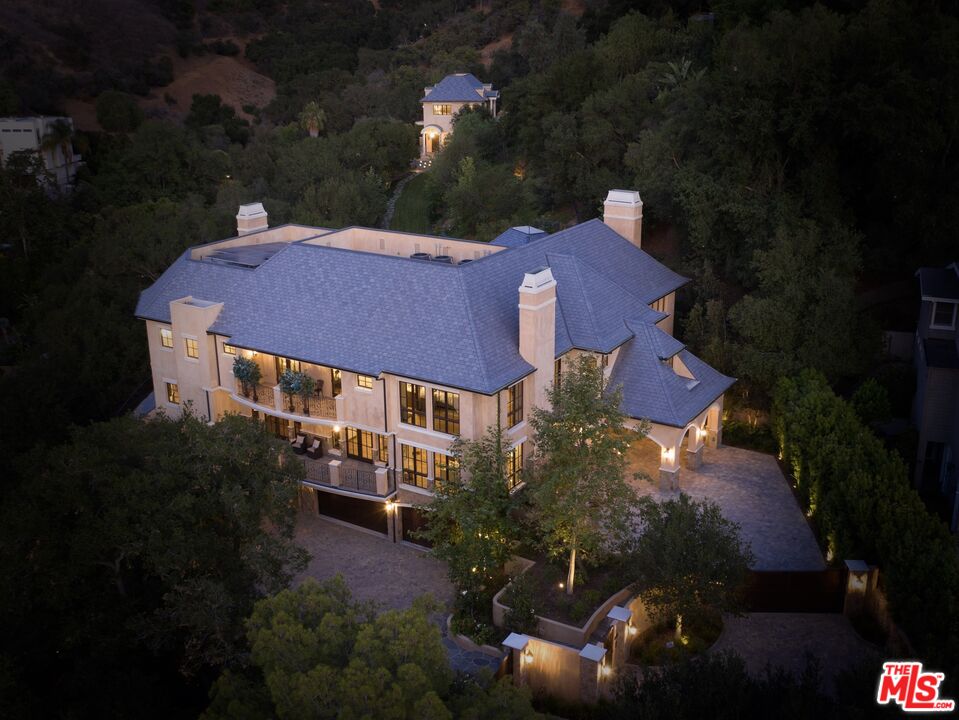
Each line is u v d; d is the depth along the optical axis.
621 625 30.91
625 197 51.47
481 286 39.59
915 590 27.83
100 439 32.88
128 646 30.91
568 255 44.62
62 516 31.06
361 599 35.81
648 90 70.75
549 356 38.50
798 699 23.11
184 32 182.75
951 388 39.56
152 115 151.50
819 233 47.75
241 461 32.22
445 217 82.88
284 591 23.52
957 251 48.62
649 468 42.84
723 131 52.03
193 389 44.28
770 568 34.88
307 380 39.94
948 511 39.19
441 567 38.09
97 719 28.77
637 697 25.06
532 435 38.88
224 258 49.00
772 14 54.78
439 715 19.53
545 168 72.75
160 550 29.50
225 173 100.94
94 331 58.34
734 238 52.59
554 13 147.62
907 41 51.47
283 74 166.25
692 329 49.47
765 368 45.41
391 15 178.50
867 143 50.91
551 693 30.70
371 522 40.78
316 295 41.72
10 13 168.12
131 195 97.50
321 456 42.03
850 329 45.72
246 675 28.39
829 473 36.47
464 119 90.12
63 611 31.36
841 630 32.19
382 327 39.22
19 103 125.25
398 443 38.81
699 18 83.88
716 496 40.53
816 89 49.38
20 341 68.12
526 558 35.81
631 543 32.62
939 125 49.09
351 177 86.88
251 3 197.00
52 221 89.69
